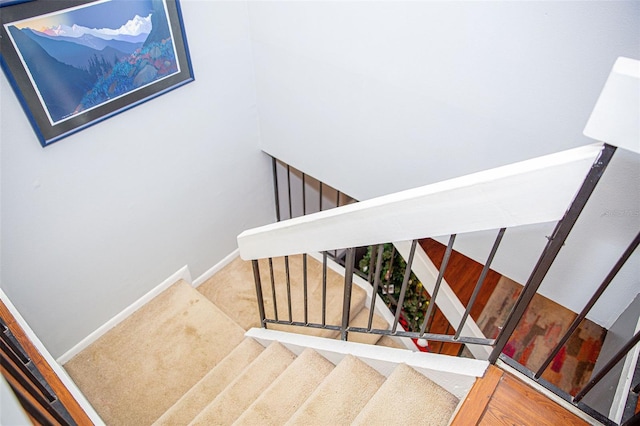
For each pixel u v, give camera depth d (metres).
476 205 0.96
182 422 1.94
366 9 1.77
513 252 1.89
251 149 2.81
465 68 1.62
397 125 2.00
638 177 1.37
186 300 2.69
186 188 2.51
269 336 2.14
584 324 2.75
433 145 1.92
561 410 1.14
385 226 1.17
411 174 2.10
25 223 1.83
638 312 1.45
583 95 1.39
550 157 0.83
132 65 1.88
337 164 2.45
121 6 1.72
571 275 1.73
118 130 1.99
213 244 2.95
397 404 1.32
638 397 1.12
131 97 1.95
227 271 3.11
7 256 1.83
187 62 2.11
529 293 1.02
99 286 2.31
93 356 2.39
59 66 1.64
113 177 2.08
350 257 1.40
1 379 0.56
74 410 1.16
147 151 2.18
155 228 2.46
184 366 2.37
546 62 1.41
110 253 2.28
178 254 2.71
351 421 1.44
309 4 1.95
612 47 1.26
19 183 1.73
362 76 1.98
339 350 1.69
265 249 1.63
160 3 1.85
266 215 3.29
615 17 1.22
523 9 1.37
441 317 3.27
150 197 2.33
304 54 2.15
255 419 1.59
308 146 2.54
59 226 1.96
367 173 2.32
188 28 2.05
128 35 1.80
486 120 1.67
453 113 1.76
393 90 1.91
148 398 2.22
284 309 2.82
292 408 1.63
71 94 1.73
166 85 2.08
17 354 1.12
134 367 2.35
